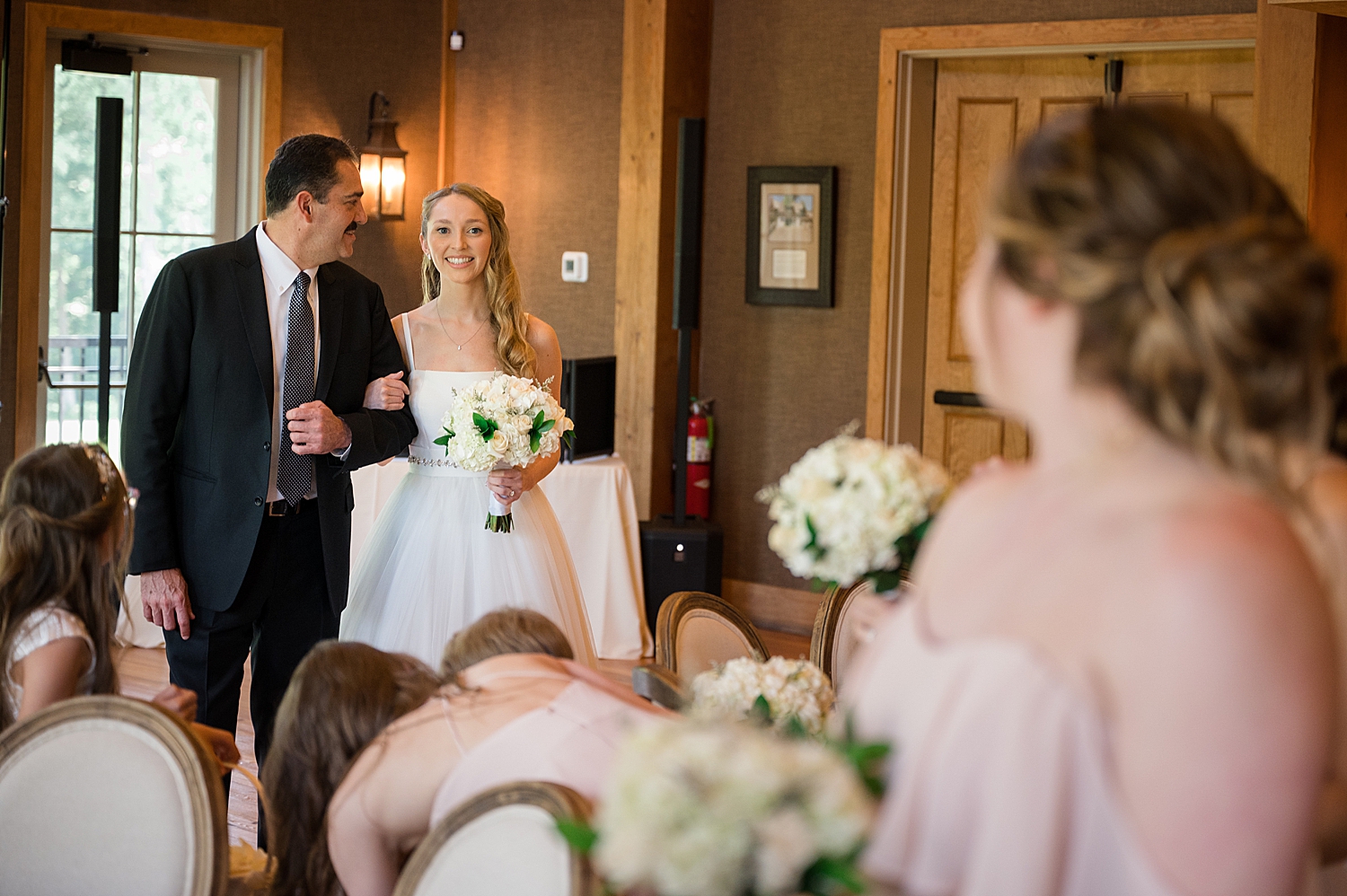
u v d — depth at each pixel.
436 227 3.42
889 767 0.96
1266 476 0.90
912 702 0.96
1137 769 0.83
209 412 2.96
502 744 1.74
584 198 6.25
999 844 0.87
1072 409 0.93
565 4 6.23
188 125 6.02
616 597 5.32
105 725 1.74
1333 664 0.84
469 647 2.06
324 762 1.92
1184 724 0.82
